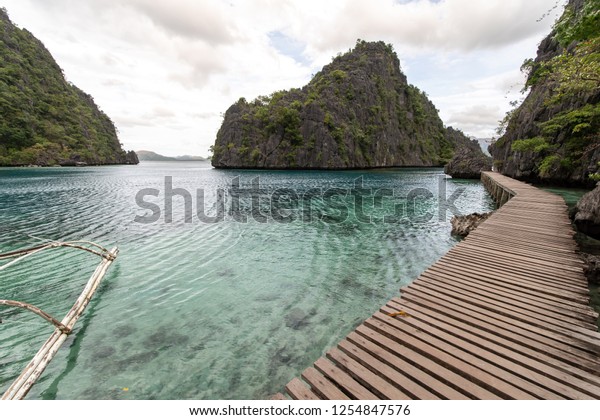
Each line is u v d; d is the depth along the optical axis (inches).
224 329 244.5
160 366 200.7
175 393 178.2
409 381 133.6
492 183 1043.3
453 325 176.2
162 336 234.4
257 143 3191.4
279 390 181.0
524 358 145.5
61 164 3225.9
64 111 3801.7
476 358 145.9
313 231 570.3
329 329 244.8
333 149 2933.1
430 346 156.6
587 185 942.4
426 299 208.5
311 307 280.4
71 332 237.0
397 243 486.9
